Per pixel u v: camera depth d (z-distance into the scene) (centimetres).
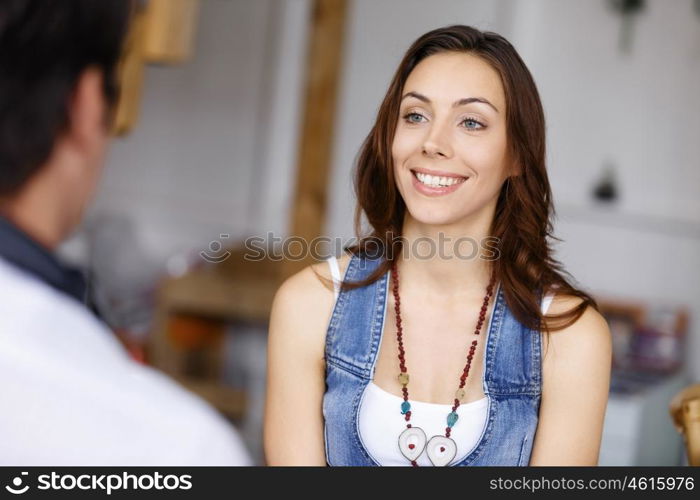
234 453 61
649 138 394
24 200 60
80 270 64
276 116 457
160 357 393
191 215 472
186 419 59
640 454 304
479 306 146
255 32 458
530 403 144
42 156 59
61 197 62
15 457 56
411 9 425
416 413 142
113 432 57
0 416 56
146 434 58
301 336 150
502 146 140
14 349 56
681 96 390
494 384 143
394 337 147
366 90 434
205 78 468
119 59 63
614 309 387
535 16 404
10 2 58
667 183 393
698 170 389
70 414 57
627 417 297
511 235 147
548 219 148
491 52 139
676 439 354
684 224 391
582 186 402
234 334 439
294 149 455
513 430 143
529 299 144
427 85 138
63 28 59
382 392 143
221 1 461
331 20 347
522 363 144
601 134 399
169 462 58
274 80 457
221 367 433
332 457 146
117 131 223
